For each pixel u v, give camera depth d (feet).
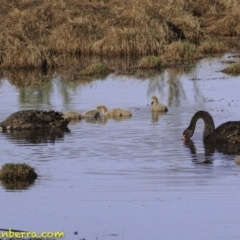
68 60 355.15
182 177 165.37
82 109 245.04
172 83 286.46
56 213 145.18
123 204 149.07
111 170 171.94
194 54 352.69
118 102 254.47
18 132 216.95
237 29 407.23
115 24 386.11
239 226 137.39
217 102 248.11
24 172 167.12
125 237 133.80
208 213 143.64
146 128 214.90
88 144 197.57
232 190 155.74
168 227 137.59
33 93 277.03
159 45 366.43
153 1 418.31
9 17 400.26
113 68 328.90
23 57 340.39
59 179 165.78
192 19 403.75
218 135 199.00
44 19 404.98
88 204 149.48
